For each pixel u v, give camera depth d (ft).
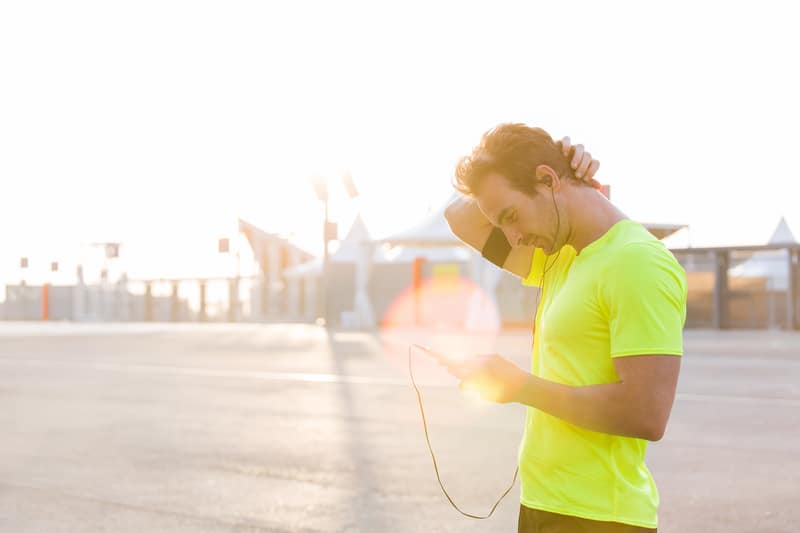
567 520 6.54
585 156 6.50
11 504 18.54
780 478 20.62
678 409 32.50
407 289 127.34
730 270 105.81
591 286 6.34
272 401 35.68
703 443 25.31
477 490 19.56
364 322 123.24
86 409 33.81
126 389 40.83
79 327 141.08
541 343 6.82
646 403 6.05
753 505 18.07
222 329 125.18
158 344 80.94
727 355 59.77
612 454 6.47
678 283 6.22
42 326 149.18
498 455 23.62
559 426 6.59
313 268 144.25
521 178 6.36
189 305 164.25
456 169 6.70
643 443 6.65
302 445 25.31
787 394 37.09
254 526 16.74
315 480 20.65
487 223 7.72
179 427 28.99
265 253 156.97
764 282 106.01
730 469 21.66
